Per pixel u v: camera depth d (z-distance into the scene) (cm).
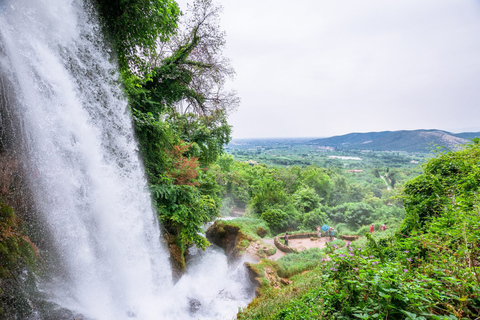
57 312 380
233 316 693
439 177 646
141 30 691
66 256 422
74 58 514
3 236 322
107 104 618
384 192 4319
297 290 637
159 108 1070
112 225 544
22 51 384
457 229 345
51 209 409
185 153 1212
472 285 229
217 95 1459
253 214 2181
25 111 382
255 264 955
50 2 445
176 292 744
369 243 444
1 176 344
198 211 852
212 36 1255
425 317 212
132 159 707
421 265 327
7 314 307
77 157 480
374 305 230
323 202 3819
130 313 549
